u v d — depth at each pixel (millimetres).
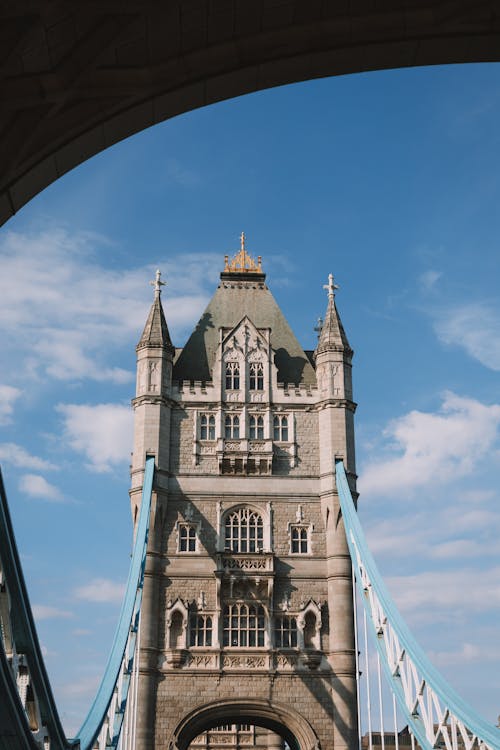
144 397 76312
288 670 69250
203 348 81812
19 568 24547
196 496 74188
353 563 69125
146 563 71250
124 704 53312
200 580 71562
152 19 12273
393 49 13273
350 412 77438
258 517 74250
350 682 68750
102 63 12594
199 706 68000
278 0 12445
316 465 75875
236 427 76812
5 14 11750
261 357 79562
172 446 75812
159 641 69750
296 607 71375
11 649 25672
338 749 67188
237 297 85562
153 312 80375
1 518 23156
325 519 73875
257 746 82312
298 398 78125
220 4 12320
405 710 52094
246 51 13047
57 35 12117
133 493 74000
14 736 26125
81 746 35469
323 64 13414
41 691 27953
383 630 58750
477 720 42094
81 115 13008
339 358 78875
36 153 12977
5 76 12289
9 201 13109
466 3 12711
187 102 13477
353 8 12711
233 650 69625
